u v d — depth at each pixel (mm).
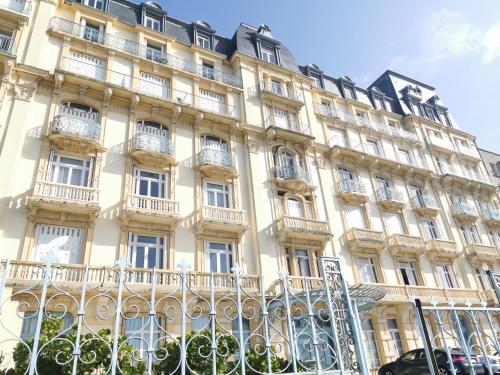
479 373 11188
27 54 16406
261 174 20219
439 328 5914
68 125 15578
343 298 5848
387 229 23266
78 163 15906
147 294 13547
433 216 25938
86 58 18438
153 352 4520
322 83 28375
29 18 17172
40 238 13688
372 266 21344
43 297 4305
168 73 20547
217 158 18703
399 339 19453
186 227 16641
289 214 20094
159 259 15508
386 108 31531
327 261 6066
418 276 22500
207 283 15266
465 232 27406
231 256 17219
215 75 22453
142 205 15719
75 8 19141
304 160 22406
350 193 22312
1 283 4137
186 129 19469
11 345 7352
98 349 6520
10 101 15156
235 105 22125
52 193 14070
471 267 25281
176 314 13844
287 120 23703
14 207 13562
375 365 18234
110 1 21266
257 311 7836
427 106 34156
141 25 20891
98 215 14797
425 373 13141
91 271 13250
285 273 5750
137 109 18406
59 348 6398
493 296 23172
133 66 19500
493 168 34281
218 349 7395
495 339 6332
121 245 14766
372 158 25125
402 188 26328
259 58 24766
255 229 18203
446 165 30500
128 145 17203
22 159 14508
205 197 18016
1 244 12789
